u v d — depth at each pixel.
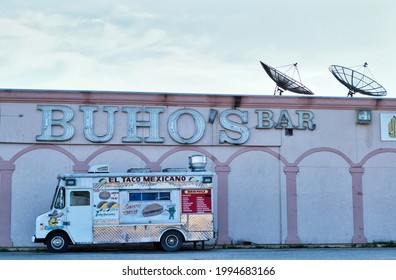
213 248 24.44
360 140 26.61
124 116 25.05
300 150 26.11
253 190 25.66
